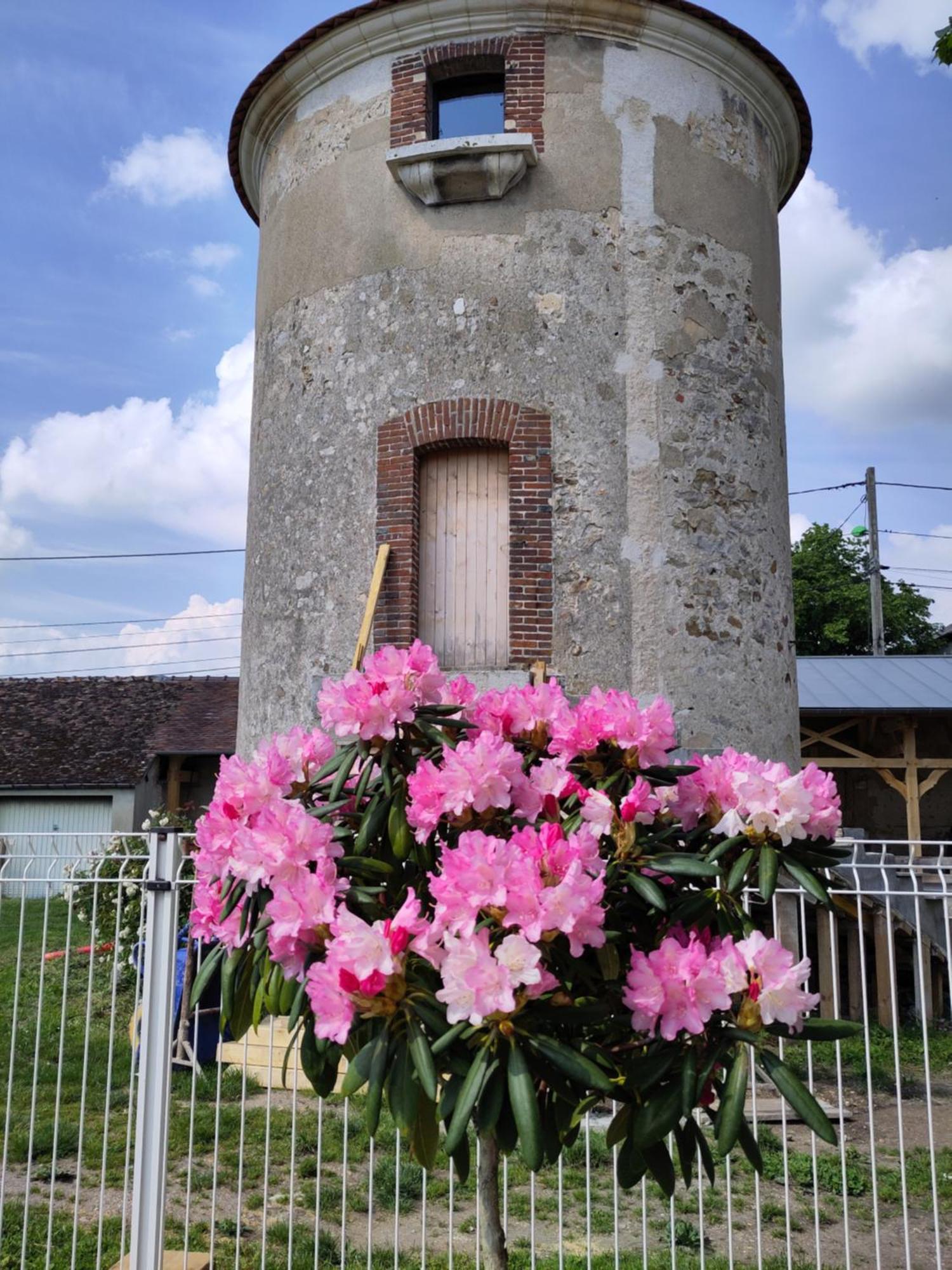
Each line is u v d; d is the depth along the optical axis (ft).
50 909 56.13
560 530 30.83
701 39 33.55
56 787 83.66
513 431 31.17
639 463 31.32
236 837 9.87
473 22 32.78
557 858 8.82
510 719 10.96
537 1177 20.79
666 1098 8.91
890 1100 26.71
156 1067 15.76
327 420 33.24
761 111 36.52
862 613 112.57
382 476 31.94
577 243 31.99
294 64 35.19
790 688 34.19
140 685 101.50
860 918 16.53
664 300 32.22
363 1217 19.02
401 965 8.51
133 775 84.43
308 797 10.97
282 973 10.40
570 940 8.93
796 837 9.86
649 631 30.63
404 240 32.78
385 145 33.55
